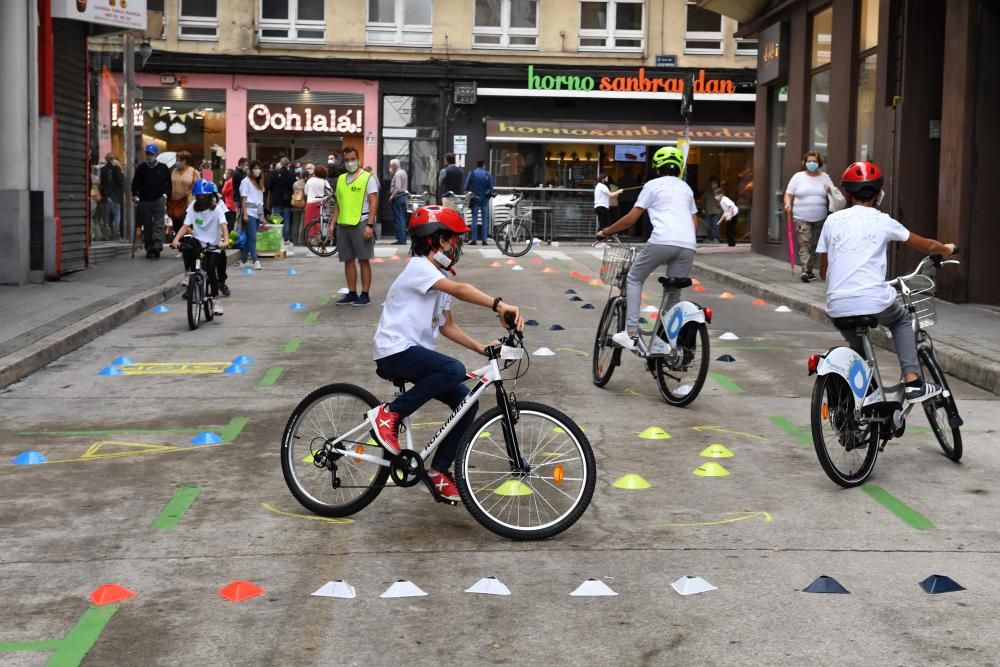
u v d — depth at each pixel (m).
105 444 8.05
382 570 5.48
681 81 34.34
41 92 17.47
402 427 6.26
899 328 7.36
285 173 28.08
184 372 10.87
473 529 6.13
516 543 5.89
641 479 7.00
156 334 13.25
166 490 6.88
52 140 17.61
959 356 10.66
